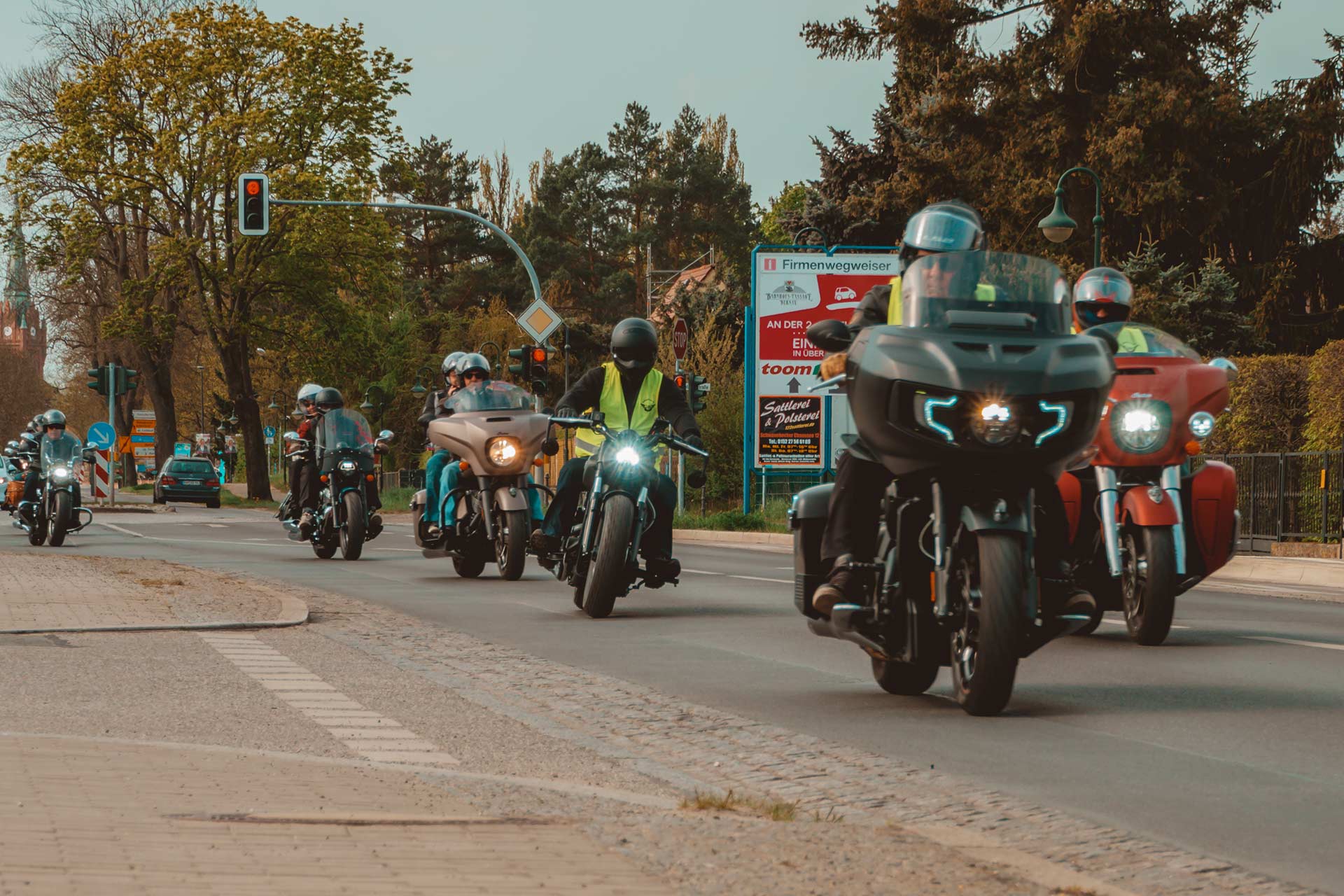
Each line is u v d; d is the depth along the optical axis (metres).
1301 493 38.50
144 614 20.19
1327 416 39.22
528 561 33.09
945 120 70.75
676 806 9.26
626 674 15.95
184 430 177.88
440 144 157.88
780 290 55.81
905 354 11.88
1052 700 13.82
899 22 72.56
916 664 12.87
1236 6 69.38
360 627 20.09
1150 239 67.31
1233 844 8.59
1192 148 66.12
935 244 13.04
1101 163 66.12
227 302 92.38
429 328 125.88
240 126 85.50
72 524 39.88
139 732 12.03
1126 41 67.12
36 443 42.31
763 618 21.53
